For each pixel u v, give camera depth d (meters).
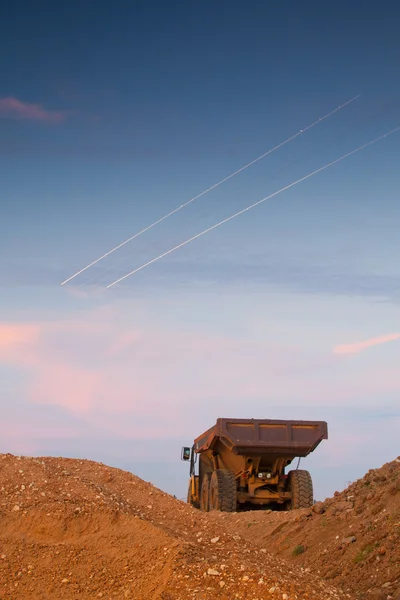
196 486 22.48
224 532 9.59
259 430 19.06
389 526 11.91
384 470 15.13
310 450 19.28
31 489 9.14
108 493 9.65
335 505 14.47
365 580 10.81
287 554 13.53
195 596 7.36
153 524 8.83
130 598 7.43
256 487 19.48
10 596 7.46
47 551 8.06
